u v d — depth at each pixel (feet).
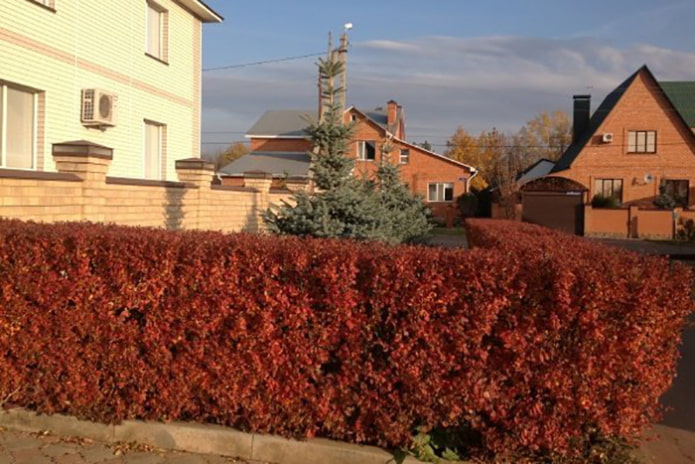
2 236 14.40
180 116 55.42
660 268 13.03
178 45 54.44
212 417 14.21
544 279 12.60
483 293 12.69
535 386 12.74
